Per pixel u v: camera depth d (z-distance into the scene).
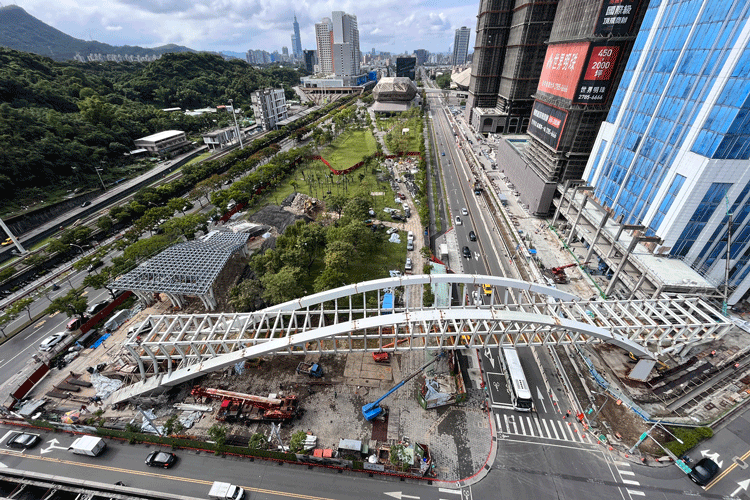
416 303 86.88
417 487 52.06
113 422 61.75
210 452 57.00
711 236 72.50
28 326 83.00
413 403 63.91
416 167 176.00
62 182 149.12
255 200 145.12
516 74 187.75
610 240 88.50
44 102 192.75
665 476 53.22
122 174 172.62
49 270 105.31
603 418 61.19
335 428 59.78
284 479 53.28
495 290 91.06
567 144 110.00
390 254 106.12
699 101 66.38
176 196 151.75
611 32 92.69
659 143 76.88
